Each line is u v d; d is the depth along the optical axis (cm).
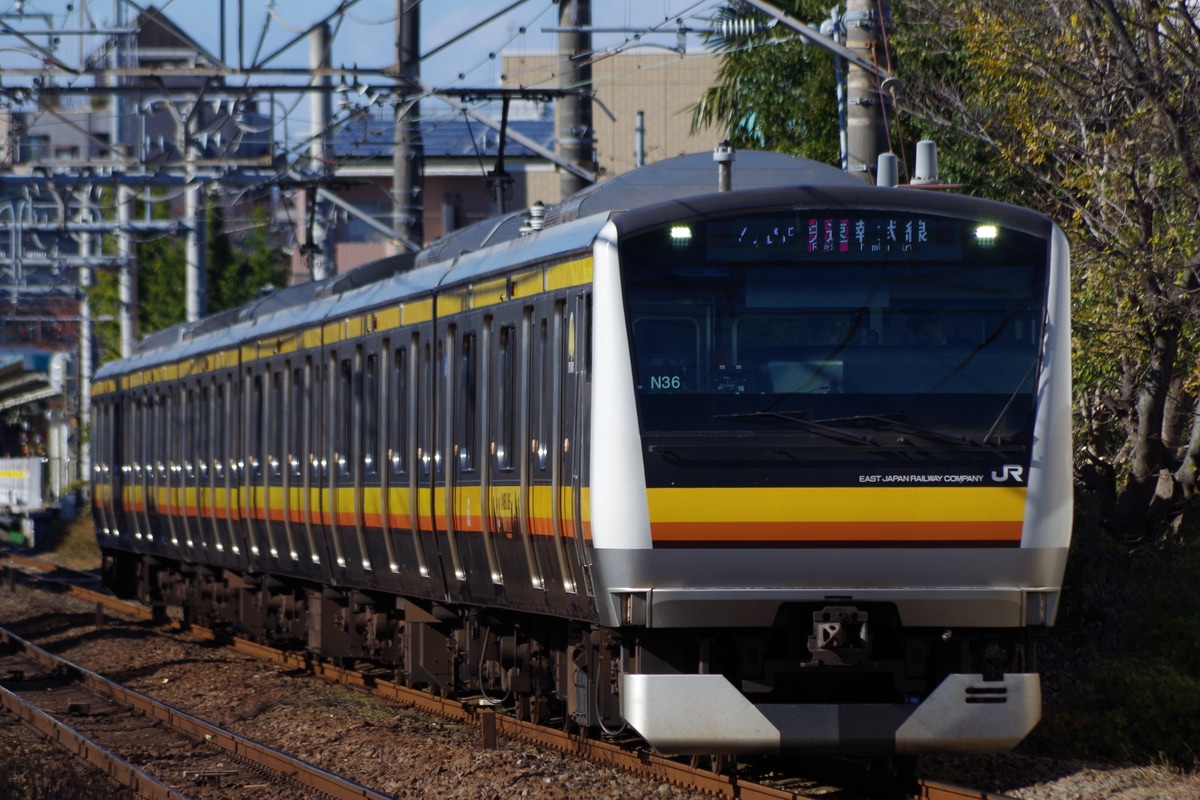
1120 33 4944
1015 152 5812
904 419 3653
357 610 6247
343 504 5903
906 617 3644
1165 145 5066
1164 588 4809
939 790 3716
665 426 3641
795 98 8762
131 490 9594
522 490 4256
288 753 4884
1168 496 5356
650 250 3700
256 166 9225
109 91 8300
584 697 4244
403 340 5297
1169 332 5028
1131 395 5331
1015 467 3653
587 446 3750
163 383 8831
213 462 7744
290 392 6594
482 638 5044
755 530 3606
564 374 3975
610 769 4219
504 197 7444
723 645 3800
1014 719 3691
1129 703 4259
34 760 4884
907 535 3622
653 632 3738
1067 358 3706
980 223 3725
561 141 8250
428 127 16625
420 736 4934
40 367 18738
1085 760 4247
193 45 7975
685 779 3962
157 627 9031
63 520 16512
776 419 3644
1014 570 3647
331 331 6078
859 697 3866
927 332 3694
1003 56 5638
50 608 10100
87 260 13500
